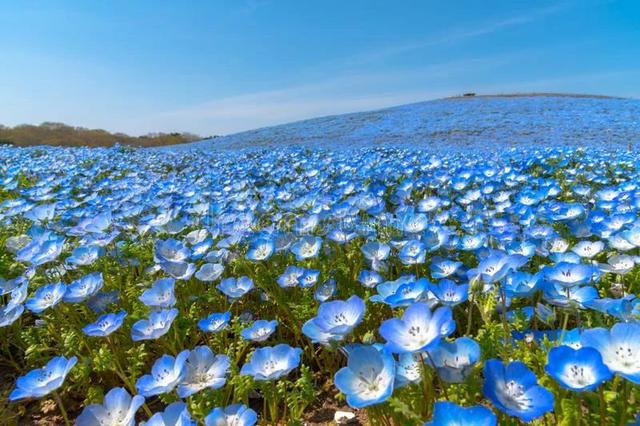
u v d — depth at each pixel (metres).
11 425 2.53
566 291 2.09
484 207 5.32
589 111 26.72
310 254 3.21
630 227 3.54
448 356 1.66
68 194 7.01
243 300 3.38
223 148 23.16
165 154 14.40
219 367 1.98
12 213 4.94
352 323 1.78
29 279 3.20
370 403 1.45
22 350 3.09
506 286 2.22
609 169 8.54
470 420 1.25
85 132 44.84
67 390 2.63
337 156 11.74
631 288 2.95
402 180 7.59
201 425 1.99
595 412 1.69
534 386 1.40
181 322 2.88
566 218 4.16
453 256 3.62
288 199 5.94
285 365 1.96
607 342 1.54
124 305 3.22
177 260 3.28
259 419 2.43
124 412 1.78
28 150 15.42
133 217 4.93
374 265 3.21
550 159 9.95
